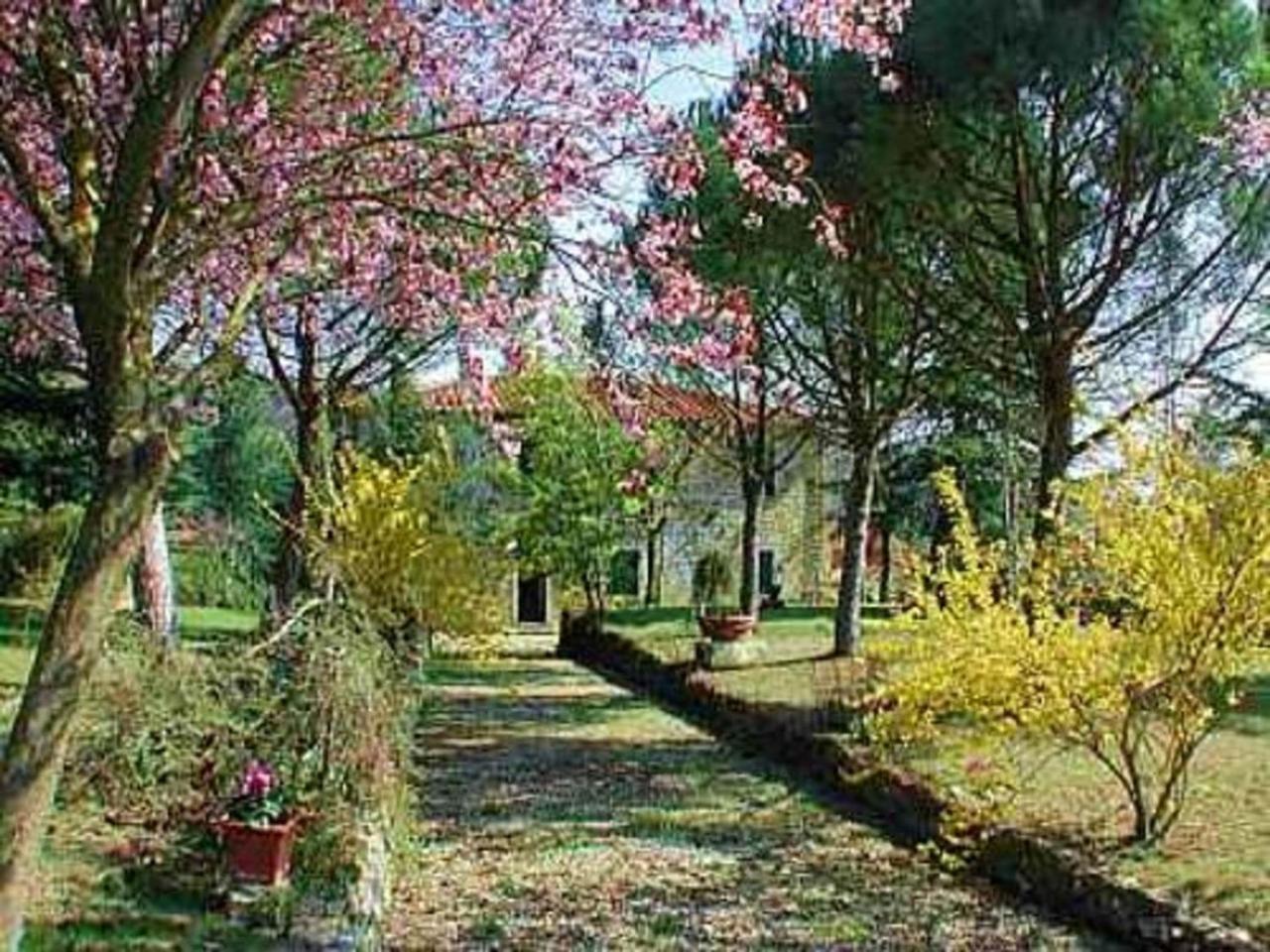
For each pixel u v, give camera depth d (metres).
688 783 12.86
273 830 6.56
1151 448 8.55
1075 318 12.81
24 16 5.11
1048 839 8.72
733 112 6.86
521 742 15.40
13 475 18.31
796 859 9.80
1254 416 13.24
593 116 6.67
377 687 7.52
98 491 4.23
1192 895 7.50
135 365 4.33
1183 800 8.87
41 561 17.31
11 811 4.08
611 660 23.73
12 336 10.67
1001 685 8.64
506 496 25.05
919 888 8.99
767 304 16.41
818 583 36.41
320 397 15.53
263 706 7.14
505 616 25.02
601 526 25.50
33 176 4.44
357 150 5.92
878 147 11.96
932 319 14.40
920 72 11.71
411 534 15.71
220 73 5.64
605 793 12.31
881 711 10.52
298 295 8.27
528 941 7.69
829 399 19.72
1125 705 8.53
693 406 14.28
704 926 8.05
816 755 13.09
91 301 4.21
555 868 9.47
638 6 6.51
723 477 35.44
